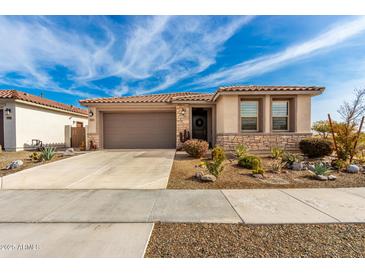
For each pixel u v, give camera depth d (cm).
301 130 1089
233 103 1098
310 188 561
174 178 666
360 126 855
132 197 491
